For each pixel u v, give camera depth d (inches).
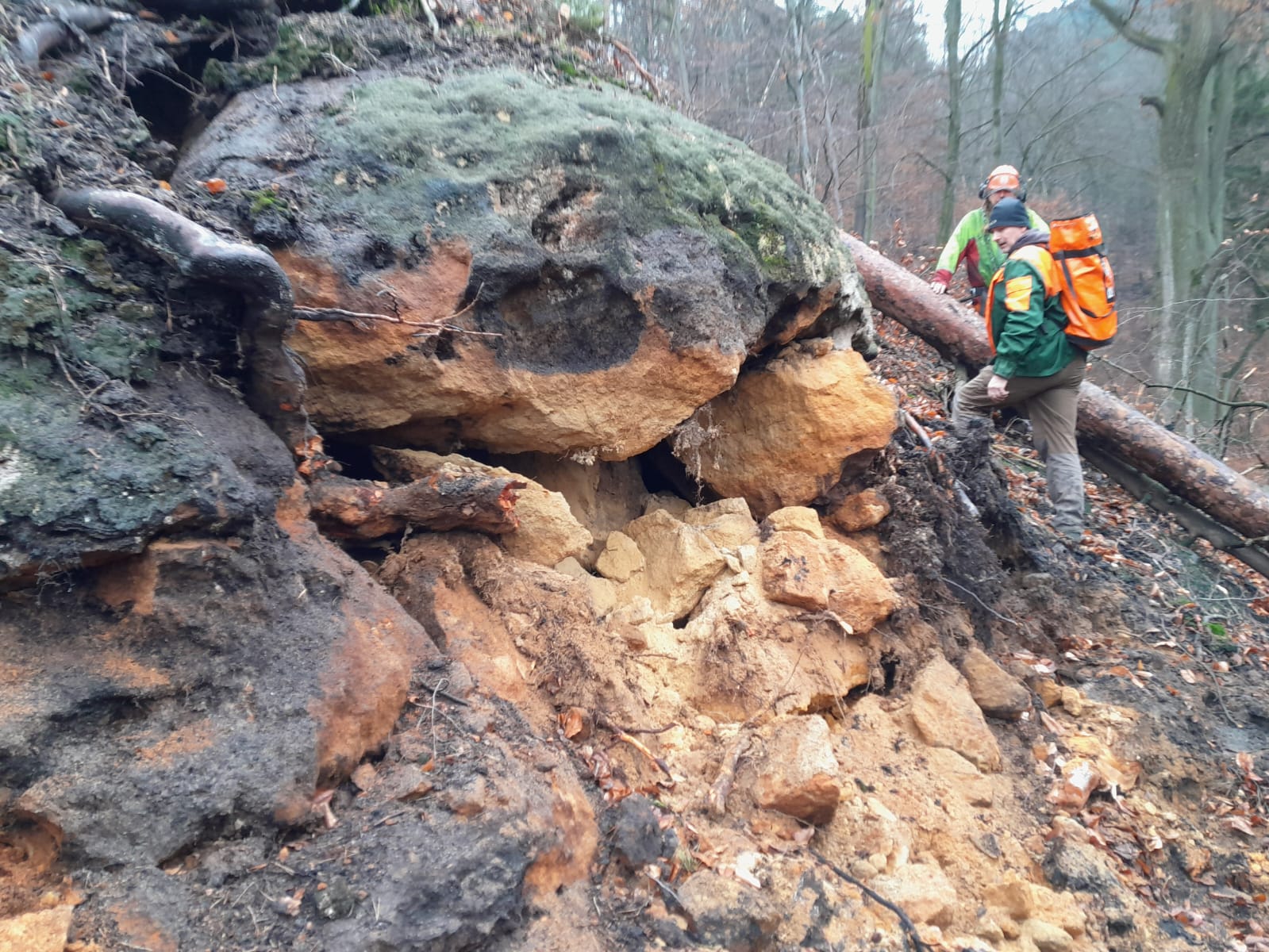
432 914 79.7
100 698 79.4
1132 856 137.6
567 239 135.5
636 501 178.4
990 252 242.4
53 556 77.9
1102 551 221.6
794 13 435.8
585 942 88.0
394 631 103.6
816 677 142.6
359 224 123.4
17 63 125.6
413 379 126.6
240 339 103.0
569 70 173.0
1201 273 544.7
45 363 86.7
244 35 159.2
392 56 156.7
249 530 92.0
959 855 126.6
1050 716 162.7
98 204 97.9
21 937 64.7
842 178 442.0
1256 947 128.2
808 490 173.9
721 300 146.6
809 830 116.3
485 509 124.0
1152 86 792.3
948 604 171.8
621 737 117.2
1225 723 171.2
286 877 78.5
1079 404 232.5
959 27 505.7
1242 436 398.3
